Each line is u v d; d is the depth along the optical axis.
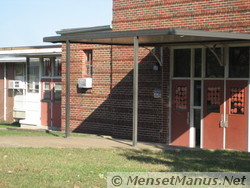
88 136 15.79
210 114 14.45
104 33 12.93
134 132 12.96
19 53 22.05
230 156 11.68
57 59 22.02
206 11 14.18
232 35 12.16
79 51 18.06
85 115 17.88
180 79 15.14
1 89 26.31
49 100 22.42
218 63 14.30
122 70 16.50
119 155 11.35
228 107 14.03
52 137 14.98
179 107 15.18
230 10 13.64
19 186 7.97
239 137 13.79
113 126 16.84
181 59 15.20
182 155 11.68
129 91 16.30
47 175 8.82
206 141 14.53
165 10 15.20
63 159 10.59
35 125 23.03
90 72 17.97
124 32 12.55
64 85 18.84
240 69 13.77
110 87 16.95
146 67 15.73
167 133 15.36
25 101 24.73
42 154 11.18
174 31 11.38
